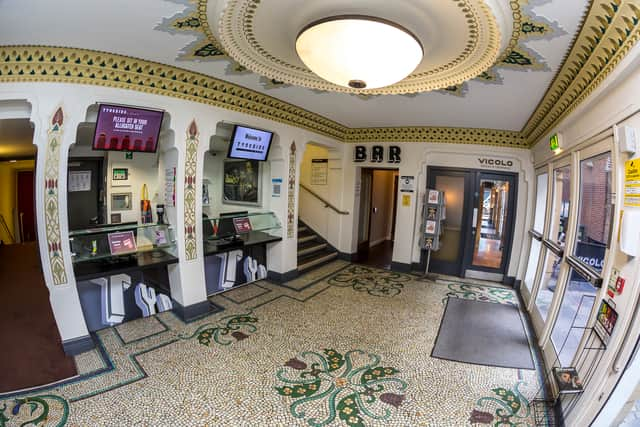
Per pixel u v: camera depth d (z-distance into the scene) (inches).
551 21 78.5
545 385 112.3
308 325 152.9
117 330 143.5
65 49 108.5
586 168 117.2
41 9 82.0
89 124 160.6
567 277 128.6
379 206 358.6
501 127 206.8
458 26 84.6
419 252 248.1
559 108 130.7
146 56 118.4
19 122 144.4
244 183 241.3
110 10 83.3
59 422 90.7
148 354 125.4
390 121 219.3
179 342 134.6
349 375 115.7
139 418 92.9
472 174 232.5
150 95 132.5
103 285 144.6
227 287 196.4
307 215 295.0
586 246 114.3
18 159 335.3
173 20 89.2
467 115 184.9
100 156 206.2
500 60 105.2
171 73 132.3
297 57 110.6
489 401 104.5
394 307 177.8
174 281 158.9
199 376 112.5
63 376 111.0
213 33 95.8
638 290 71.6
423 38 91.7
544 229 166.9
